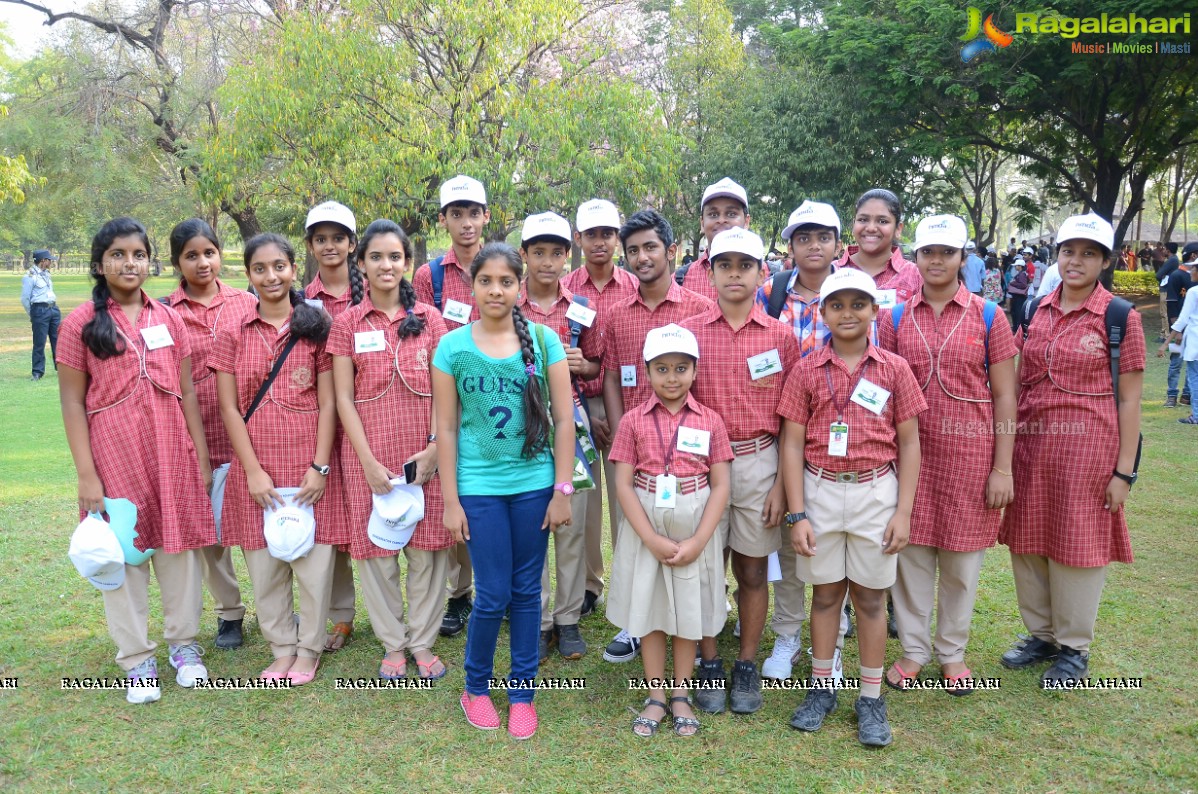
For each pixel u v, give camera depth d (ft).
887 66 58.29
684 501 10.68
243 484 12.16
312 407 12.13
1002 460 11.46
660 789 9.57
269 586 12.13
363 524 11.93
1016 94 52.01
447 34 44.11
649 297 13.06
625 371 13.15
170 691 11.85
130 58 65.31
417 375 11.87
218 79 63.87
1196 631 13.21
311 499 12.03
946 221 11.41
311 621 12.20
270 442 11.96
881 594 10.67
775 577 12.60
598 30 52.70
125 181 65.05
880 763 10.05
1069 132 63.98
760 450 11.66
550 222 12.67
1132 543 16.99
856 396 10.64
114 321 11.41
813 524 10.92
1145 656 12.50
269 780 9.75
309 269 57.52
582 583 13.17
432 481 11.94
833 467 10.78
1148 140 58.13
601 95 44.45
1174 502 19.58
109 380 11.41
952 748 10.36
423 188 43.34
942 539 11.61
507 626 14.46
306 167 43.70
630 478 11.06
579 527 12.84
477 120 44.68
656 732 10.78
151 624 14.12
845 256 14.26
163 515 11.62
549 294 13.21
